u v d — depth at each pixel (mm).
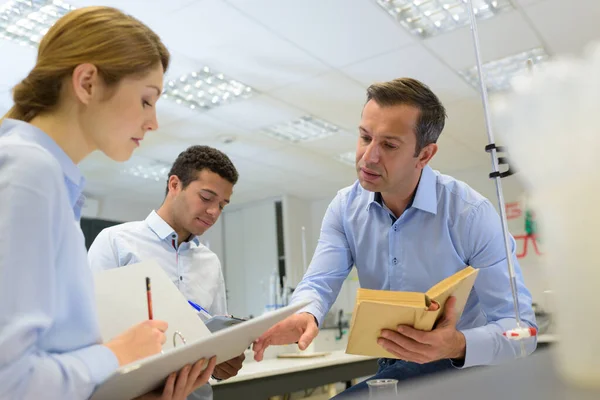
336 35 3117
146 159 5230
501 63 3525
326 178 6359
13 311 594
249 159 5508
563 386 207
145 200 6875
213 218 1737
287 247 6996
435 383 224
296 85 3797
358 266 1507
